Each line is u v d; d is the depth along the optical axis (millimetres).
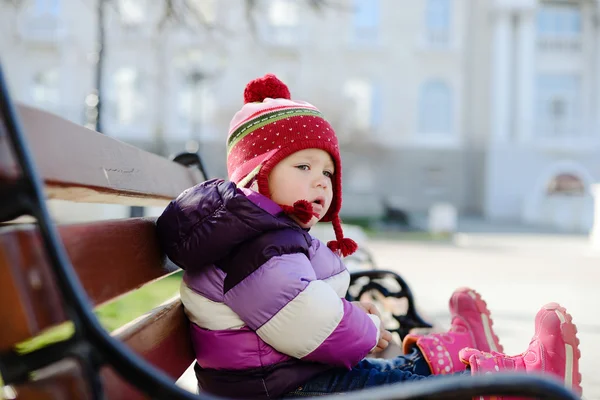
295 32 29109
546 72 29641
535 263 10094
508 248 13523
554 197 27578
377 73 29641
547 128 29469
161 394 799
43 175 996
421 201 29562
